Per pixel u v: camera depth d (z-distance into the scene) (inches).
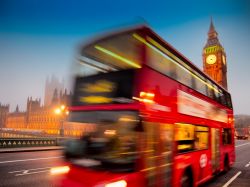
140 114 189.6
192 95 305.9
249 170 502.9
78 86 229.9
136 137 185.8
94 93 214.4
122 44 218.1
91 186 185.8
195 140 302.2
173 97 252.1
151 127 203.8
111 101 202.1
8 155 692.7
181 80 278.7
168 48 256.2
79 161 198.8
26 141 909.2
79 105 220.5
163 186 217.5
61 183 206.1
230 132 502.6
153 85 215.9
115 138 189.3
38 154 730.8
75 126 211.8
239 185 359.6
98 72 220.4
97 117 202.5
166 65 246.8
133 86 196.4
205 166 330.6
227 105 495.8
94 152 193.3
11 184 331.6
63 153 211.0
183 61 291.3
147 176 194.1
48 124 4980.3
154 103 213.0
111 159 184.2
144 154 191.0
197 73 335.9
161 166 215.6
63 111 951.0
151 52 220.4
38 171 430.9
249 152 980.6
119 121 192.2
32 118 5620.1
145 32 213.6
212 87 401.4
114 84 206.1
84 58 237.0
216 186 352.8
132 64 204.5
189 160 276.5
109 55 220.4
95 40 236.1
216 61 5310.0
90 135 200.1
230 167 516.4
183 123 269.1
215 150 383.9
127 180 178.1
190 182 286.4
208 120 361.1
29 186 320.8
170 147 234.8
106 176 181.9
